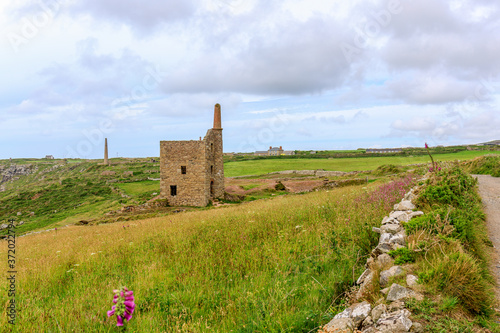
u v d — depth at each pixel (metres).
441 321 3.54
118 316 4.43
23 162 188.38
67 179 97.19
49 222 44.50
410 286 4.25
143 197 53.72
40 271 8.93
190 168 38.00
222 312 5.33
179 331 4.68
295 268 6.80
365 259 6.64
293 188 43.12
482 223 8.23
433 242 5.31
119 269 8.52
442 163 12.30
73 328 5.20
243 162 109.06
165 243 10.66
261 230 10.48
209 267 7.66
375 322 3.71
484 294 3.96
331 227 9.12
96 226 25.80
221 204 36.69
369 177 41.69
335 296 5.21
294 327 4.39
